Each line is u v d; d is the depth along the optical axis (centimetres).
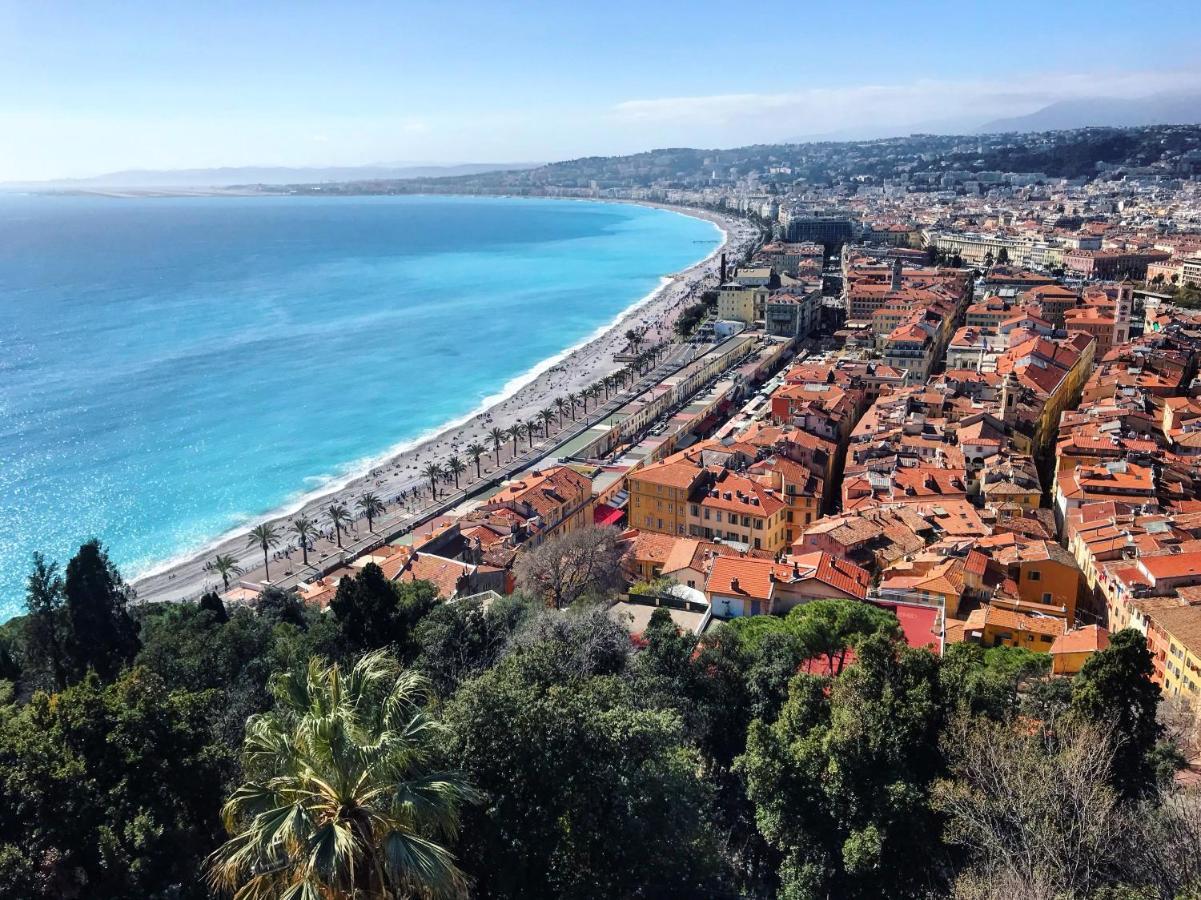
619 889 4634
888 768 5628
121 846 4238
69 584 8506
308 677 4081
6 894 3897
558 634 7400
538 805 4647
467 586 13150
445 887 3503
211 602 10162
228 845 3719
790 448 19150
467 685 5097
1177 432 19525
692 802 5103
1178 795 5419
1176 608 10825
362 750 3638
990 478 17300
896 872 5338
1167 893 4453
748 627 9775
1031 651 10569
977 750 5481
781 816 5694
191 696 5400
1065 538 15962
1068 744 5656
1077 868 4641
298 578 19175
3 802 4275
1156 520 13838
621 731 4947
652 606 11156
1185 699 9194
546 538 17062
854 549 14012
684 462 18212
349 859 3347
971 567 12650
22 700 7619
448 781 3853
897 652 6419
